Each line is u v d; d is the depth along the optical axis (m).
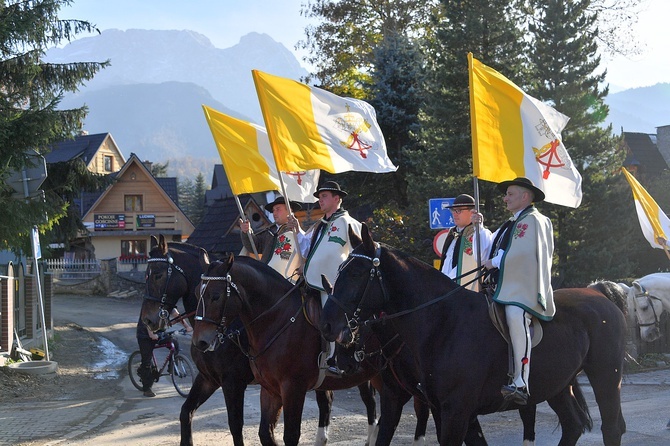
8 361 14.22
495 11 18.98
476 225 6.73
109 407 10.96
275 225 8.87
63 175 16.06
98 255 50.34
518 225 6.20
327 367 7.05
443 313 6.14
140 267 44.75
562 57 18.94
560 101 18.70
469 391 5.99
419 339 6.14
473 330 6.08
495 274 6.45
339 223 7.34
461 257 7.71
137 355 13.03
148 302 8.05
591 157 19.20
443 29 19.86
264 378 7.10
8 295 14.38
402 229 20.36
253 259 7.21
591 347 6.77
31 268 18.14
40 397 12.10
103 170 58.66
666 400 11.17
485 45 19.47
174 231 50.53
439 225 12.91
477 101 7.04
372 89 25.62
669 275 13.72
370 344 7.18
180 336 20.22
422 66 24.52
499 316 6.04
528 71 19.59
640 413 10.05
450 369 5.99
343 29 33.62
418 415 7.30
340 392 12.17
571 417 7.00
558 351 6.41
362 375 7.47
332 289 6.53
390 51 25.38
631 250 21.05
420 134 21.25
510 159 7.01
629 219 18.92
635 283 13.14
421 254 19.47
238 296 6.79
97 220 49.69
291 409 6.97
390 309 6.21
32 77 14.14
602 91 19.05
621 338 6.96
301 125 8.04
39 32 13.58
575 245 19.11
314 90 8.23
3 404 11.27
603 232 18.80
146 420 10.02
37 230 14.33
